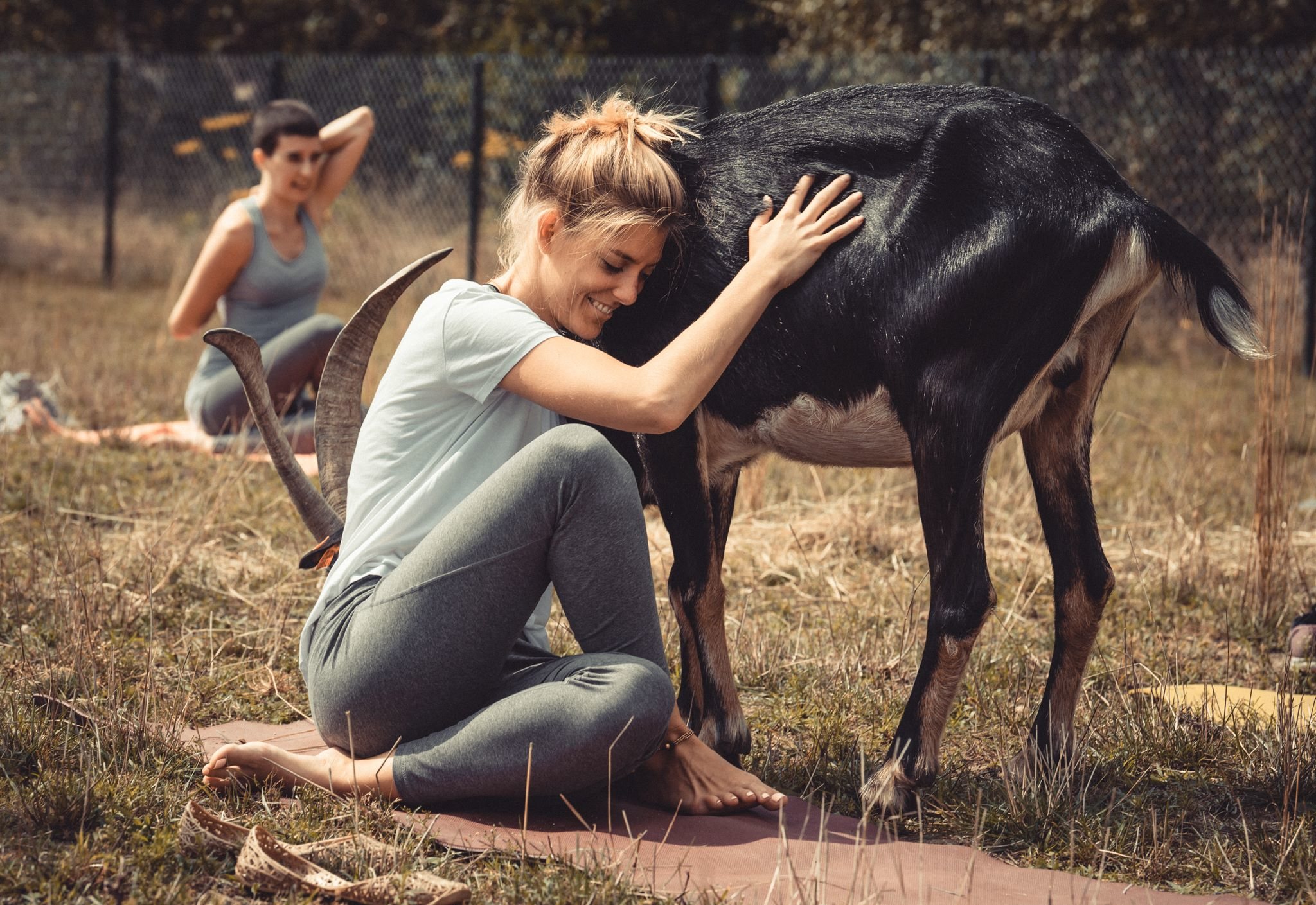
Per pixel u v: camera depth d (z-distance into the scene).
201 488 5.18
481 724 2.48
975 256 2.52
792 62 11.16
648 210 2.52
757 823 2.59
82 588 3.72
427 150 12.95
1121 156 10.48
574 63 12.09
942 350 2.55
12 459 5.54
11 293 11.66
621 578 2.47
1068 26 12.40
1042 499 2.88
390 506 2.61
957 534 2.57
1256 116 10.16
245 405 5.88
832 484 5.80
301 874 2.24
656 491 2.86
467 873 2.34
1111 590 2.85
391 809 2.53
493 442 2.60
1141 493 5.62
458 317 2.52
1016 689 3.52
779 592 4.51
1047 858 2.56
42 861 2.30
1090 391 2.79
